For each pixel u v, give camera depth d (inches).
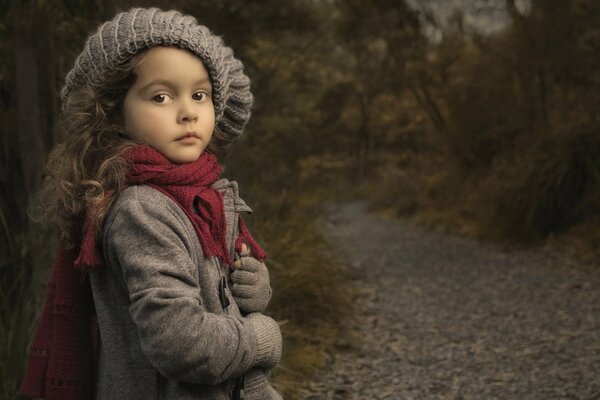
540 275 252.4
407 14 472.4
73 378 53.2
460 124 419.2
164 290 46.8
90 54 51.2
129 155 50.4
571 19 339.3
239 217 57.8
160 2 153.3
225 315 51.3
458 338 178.4
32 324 113.1
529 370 148.1
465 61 438.3
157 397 50.3
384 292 238.4
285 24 323.9
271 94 353.7
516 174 335.3
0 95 146.6
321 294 198.5
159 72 50.2
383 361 161.5
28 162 128.6
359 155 1015.6
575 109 344.5
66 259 54.3
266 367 54.7
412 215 499.5
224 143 60.2
